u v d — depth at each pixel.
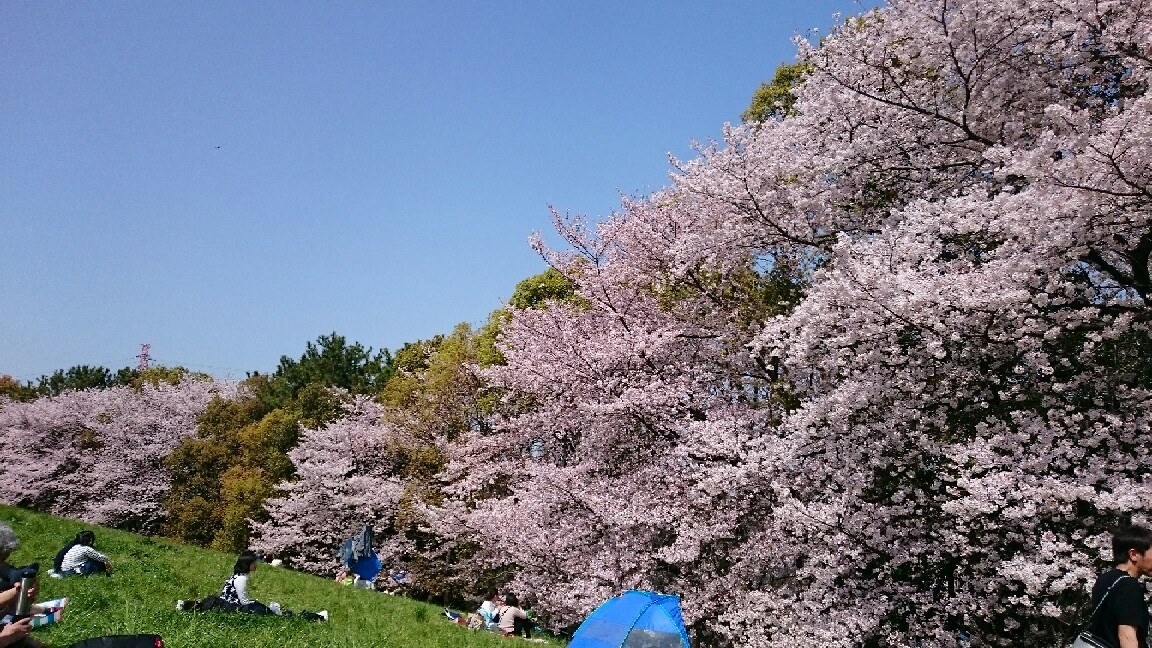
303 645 7.79
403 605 14.14
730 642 12.85
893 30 10.78
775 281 14.27
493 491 21.50
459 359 26.06
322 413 36.16
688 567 13.62
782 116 18.83
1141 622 4.41
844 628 10.09
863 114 11.21
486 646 10.49
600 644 8.68
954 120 10.52
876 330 9.18
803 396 12.62
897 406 9.63
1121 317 8.41
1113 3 9.12
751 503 12.77
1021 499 8.34
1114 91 10.34
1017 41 10.03
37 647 4.85
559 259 17.70
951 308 8.61
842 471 10.07
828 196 11.71
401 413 27.14
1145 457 8.30
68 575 11.02
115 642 5.37
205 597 10.16
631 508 13.59
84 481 46.34
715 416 13.38
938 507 10.16
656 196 16.20
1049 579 8.17
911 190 11.57
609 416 14.95
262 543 29.91
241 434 39.50
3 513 19.88
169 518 40.25
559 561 15.62
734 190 12.01
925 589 10.71
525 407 20.92
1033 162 8.20
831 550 10.68
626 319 16.08
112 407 49.12
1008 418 9.65
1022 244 8.59
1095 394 9.38
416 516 24.00
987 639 10.15
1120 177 7.63
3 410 54.12
